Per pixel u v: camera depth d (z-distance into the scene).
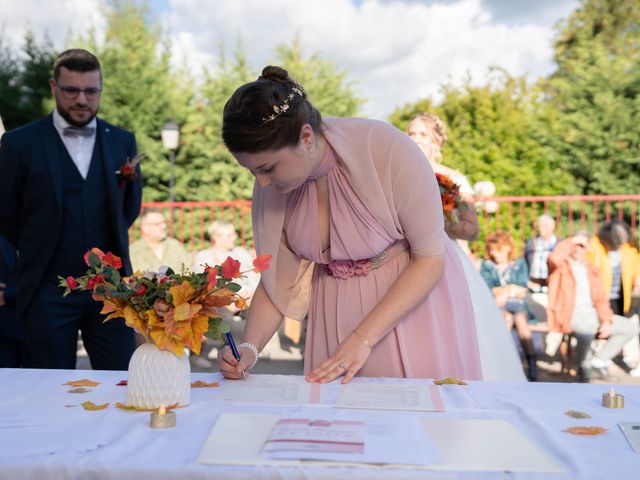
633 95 14.53
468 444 1.34
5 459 1.27
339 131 2.05
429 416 1.58
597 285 5.63
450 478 1.19
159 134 13.85
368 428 1.43
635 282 6.23
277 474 1.20
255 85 1.80
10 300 3.52
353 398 1.73
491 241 6.24
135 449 1.33
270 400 1.72
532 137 14.70
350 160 2.02
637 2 20.11
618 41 19.30
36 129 3.33
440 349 2.31
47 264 3.26
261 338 2.19
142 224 5.74
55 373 2.06
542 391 1.83
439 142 4.00
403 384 1.91
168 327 1.61
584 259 5.66
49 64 14.68
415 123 3.98
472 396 1.78
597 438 1.41
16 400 1.72
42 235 3.26
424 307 2.31
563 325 5.60
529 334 5.78
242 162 1.83
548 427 1.48
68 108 3.28
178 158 13.66
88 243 3.38
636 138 14.05
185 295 1.64
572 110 14.90
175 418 1.50
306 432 1.37
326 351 2.32
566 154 14.50
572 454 1.29
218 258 6.37
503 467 1.22
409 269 2.11
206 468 1.22
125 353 3.49
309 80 14.23
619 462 1.27
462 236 3.78
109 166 3.42
